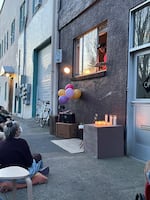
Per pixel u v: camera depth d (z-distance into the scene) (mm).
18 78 20406
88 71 9336
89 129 7082
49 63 13781
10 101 23859
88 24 9102
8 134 4273
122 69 7086
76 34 10023
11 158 4141
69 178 5215
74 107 9992
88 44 9352
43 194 4445
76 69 10297
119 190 4621
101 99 8070
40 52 15617
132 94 6848
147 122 6328
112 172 5570
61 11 11391
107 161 6402
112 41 7574
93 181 5055
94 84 8523
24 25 18719
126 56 6945
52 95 11766
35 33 15789
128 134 6828
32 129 12203
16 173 3215
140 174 5434
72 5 10281
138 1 6527
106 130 6727
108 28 7805
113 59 7492
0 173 3207
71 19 10336
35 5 15867
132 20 6844
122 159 6578
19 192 4480
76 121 9797
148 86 6336
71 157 6820
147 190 3057
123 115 6977
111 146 6758
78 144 8422
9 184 4496
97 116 8234
